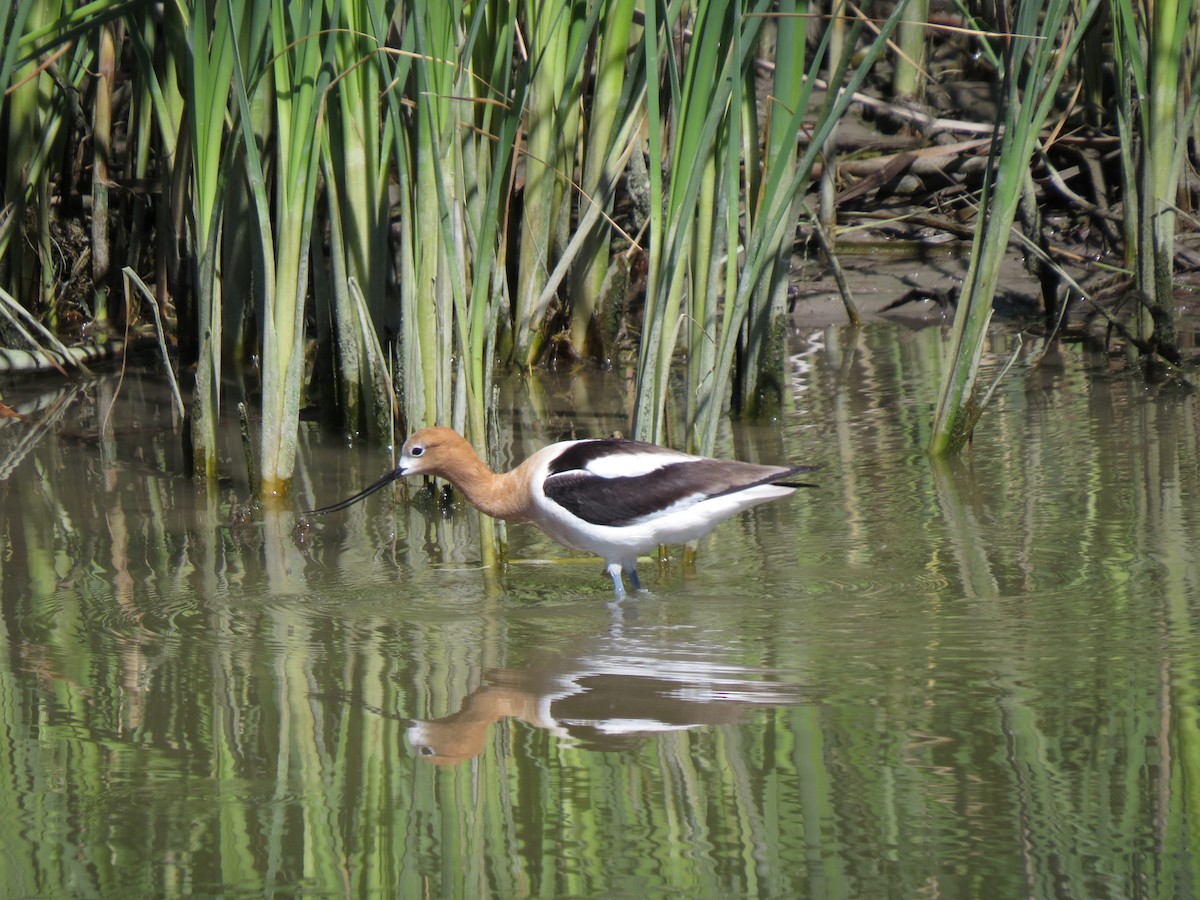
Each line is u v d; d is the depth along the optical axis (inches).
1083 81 781.3
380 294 557.0
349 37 520.7
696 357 441.7
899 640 354.0
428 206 464.4
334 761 295.4
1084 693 316.5
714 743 300.0
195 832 267.0
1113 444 514.9
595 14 458.3
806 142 782.5
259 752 299.4
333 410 582.6
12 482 514.6
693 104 407.2
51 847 262.2
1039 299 708.0
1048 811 267.0
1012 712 308.7
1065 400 576.7
